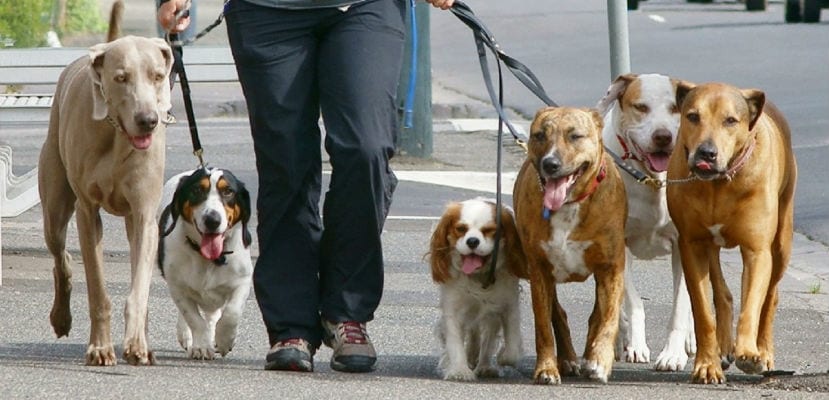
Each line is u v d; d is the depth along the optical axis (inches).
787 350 488.7
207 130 1104.8
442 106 1228.5
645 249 490.0
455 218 434.3
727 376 440.1
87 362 431.8
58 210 467.2
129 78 417.1
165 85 427.2
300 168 431.5
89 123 432.1
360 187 427.8
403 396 393.4
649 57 1455.5
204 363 451.8
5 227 739.4
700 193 418.9
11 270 617.9
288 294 434.6
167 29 450.6
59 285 473.7
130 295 434.6
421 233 727.1
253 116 431.8
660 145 484.7
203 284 463.8
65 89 455.8
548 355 423.5
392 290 586.6
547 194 408.8
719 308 444.8
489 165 956.0
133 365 432.1
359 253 434.3
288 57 427.5
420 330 514.3
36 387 386.9
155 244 439.8
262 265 437.7
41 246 683.4
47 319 518.9
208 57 693.3
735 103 409.7
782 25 1749.5
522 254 436.1
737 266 669.3
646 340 514.6
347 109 424.8
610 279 422.0
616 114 502.9
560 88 1315.2
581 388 413.4
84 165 436.1
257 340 498.0
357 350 431.5
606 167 418.9
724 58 1438.2
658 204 480.1
